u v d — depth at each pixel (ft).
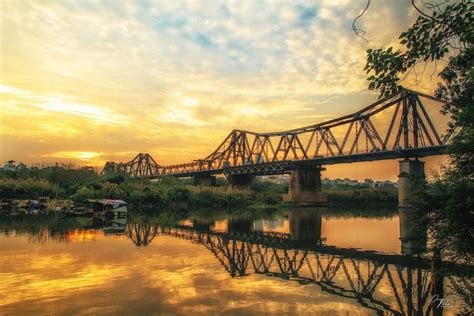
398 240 106.93
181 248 83.87
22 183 236.63
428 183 40.34
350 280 58.39
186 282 54.19
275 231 130.93
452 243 39.63
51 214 174.60
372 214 232.32
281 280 57.36
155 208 250.98
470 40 24.88
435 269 45.70
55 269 60.03
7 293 46.93
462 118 35.94
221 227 139.85
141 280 54.24
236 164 445.37
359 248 91.91
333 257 78.74
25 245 83.05
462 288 47.67
